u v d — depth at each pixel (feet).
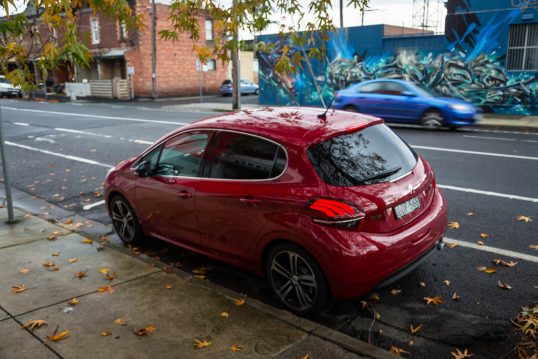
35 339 11.93
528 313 12.75
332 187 12.09
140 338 11.80
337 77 77.92
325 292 12.36
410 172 13.62
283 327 12.05
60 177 32.19
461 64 63.93
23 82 11.43
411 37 68.13
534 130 47.55
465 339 11.89
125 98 119.03
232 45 17.08
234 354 11.00
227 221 14.15
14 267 16.52
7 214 22.95
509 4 58.54
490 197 23.36
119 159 37.32
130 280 15.14
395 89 50.47
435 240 13.76
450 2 63.16
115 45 123.13
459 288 14.48
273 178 13.05
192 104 95.71
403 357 11.19
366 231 11.85
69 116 71.67
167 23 119.96
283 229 12.53
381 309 13.48
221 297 13.76
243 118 15.05
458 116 46.73
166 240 17.12
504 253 16.83
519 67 59.72
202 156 15.15
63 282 15.19
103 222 22.54
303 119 14.37
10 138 50.39
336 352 10.94
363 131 13.84
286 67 16.37
